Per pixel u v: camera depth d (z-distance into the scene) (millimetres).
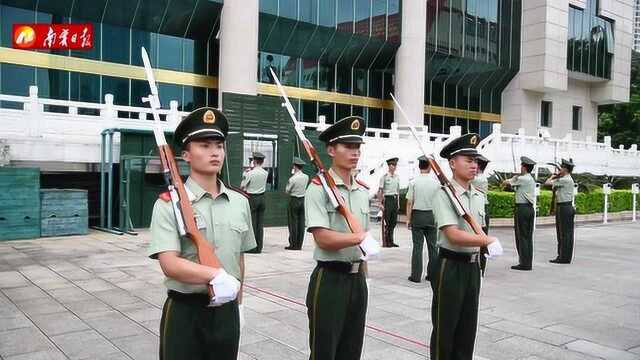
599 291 7418
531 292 7305
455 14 29703
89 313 5770
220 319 2730
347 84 26594
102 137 12586
